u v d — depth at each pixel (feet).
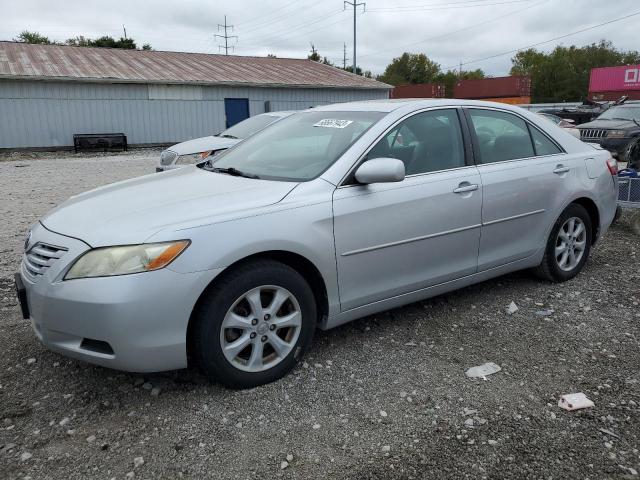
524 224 14.16
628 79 109.09
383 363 11.21
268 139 13.79
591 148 16.47
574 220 15.61
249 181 11.44
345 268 10.98
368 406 9.67
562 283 15.72
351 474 7.95
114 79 75.31
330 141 12.18
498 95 134.41
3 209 28.76
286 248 10.06
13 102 70.74
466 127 13.37
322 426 9.10
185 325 9.24
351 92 98.27
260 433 8.92
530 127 14.94
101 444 8.64
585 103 86.69
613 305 14.12
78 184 39.65
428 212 12.03
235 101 87.20
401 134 12.19
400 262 11.82
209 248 9.30
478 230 13.10
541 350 11.76
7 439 8.74
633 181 22.50
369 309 11.71
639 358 11.35
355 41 152.87
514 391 10.15
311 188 10.73
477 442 8.66
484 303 14.33
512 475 7.92
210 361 9.65
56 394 10.05
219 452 8.46
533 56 287.89
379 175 10.68
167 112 81.71
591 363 11.18
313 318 10.78
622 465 8.13
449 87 300.61
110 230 9.36
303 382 10.46
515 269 14.56
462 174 12.80
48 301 9.23
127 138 79.36
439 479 7.84
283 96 91.15
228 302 9.61
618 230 22.09
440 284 12.79
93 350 9.23
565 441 8.68
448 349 11.84
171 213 9.70
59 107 73.67
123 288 8.80
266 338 10.21
